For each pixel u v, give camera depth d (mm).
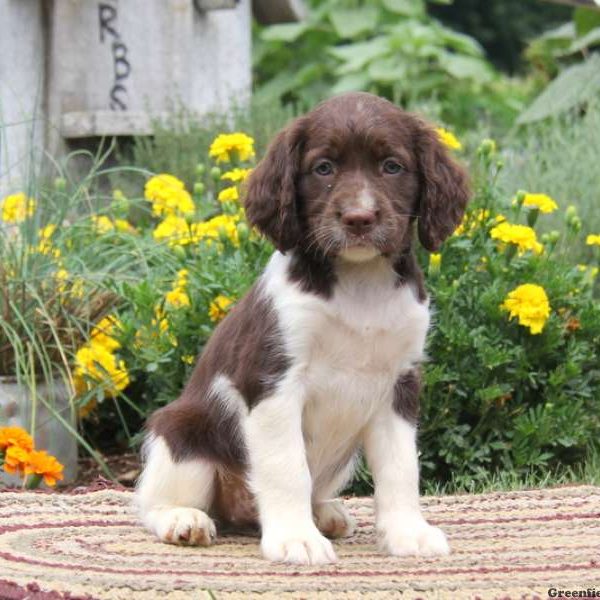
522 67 29078
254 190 5910
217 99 12195
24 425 8078
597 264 10242
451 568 5324
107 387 8312
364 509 7188
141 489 6289
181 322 8383
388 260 5719
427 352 8156
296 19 14195
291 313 5609
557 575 5160
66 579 5047
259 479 5617
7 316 8125
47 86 11766
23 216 8836
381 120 5711
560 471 8445
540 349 8391
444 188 5879
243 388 5711
